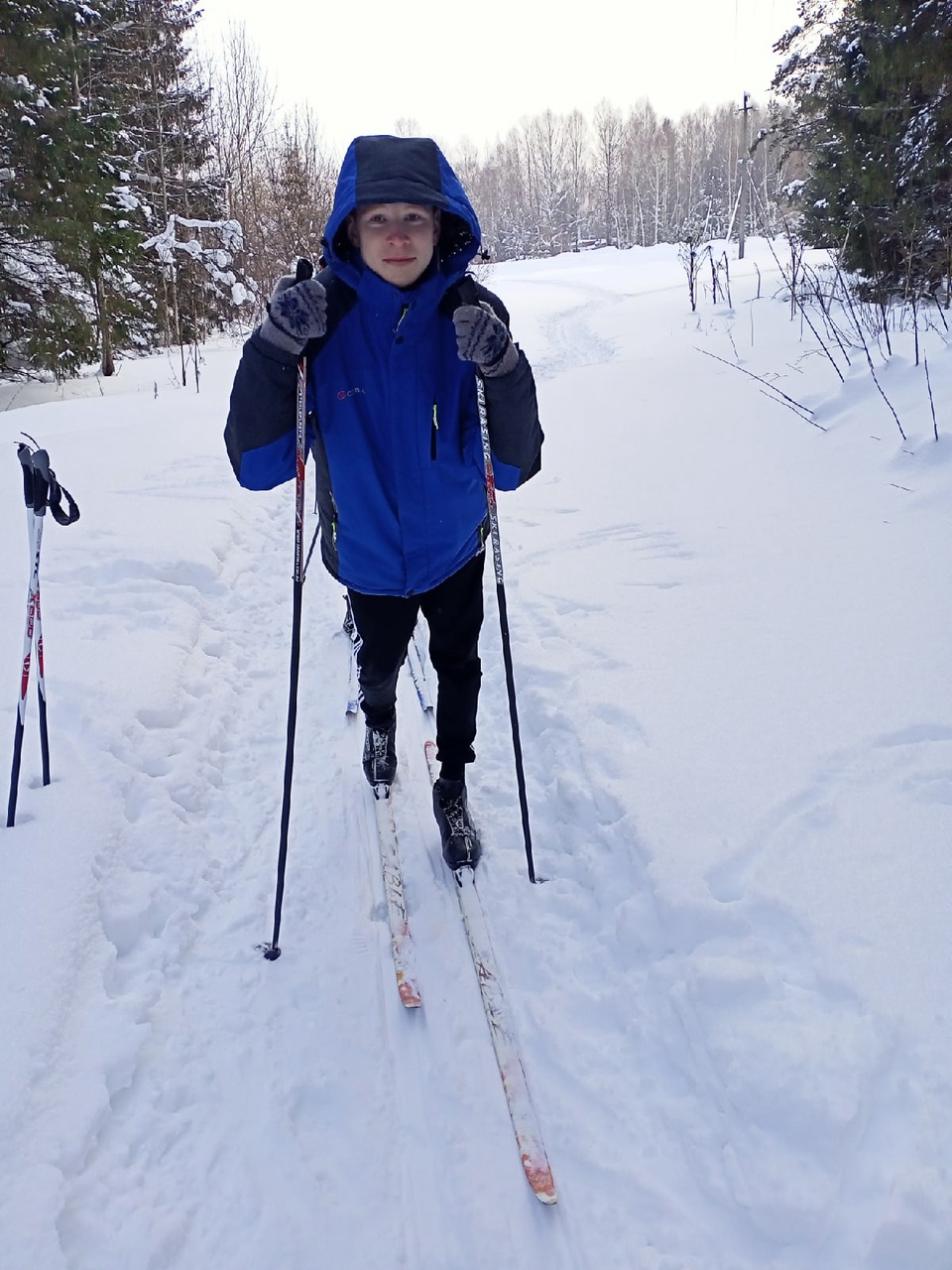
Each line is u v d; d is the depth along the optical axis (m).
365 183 1.69
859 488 4.18
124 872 2.25
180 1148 1.62
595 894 2.20
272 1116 1.71
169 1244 1.45
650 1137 1.61
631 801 2.32
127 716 2.86
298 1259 1.47
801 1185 1.40
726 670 2.90
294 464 2.01
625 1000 1.88
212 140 21.34
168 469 6.05
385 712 2.56
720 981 1.74
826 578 3.43
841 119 9.02
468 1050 1.86
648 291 19.30
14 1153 1.48
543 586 3.92
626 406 7.01
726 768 2.38
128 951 2.08
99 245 13.27
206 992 2.00
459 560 2.17
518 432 1.95
